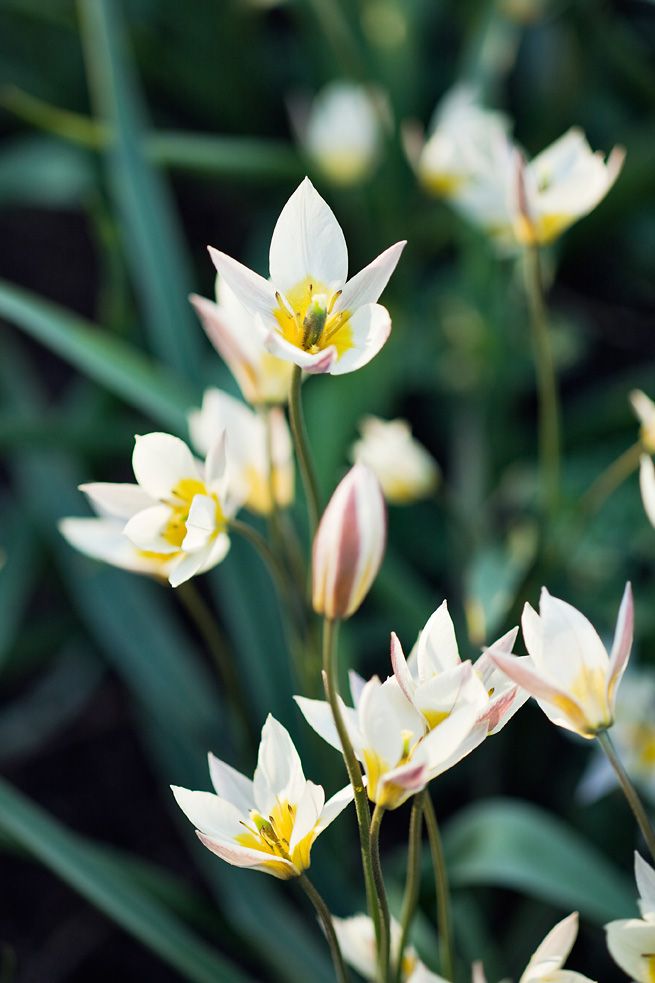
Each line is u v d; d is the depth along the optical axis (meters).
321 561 0.67
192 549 0.72
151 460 0.72
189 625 1.30
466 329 1.27
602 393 1.43
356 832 1.02
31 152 1.34
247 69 1.50
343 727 0.67
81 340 0.91
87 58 1.49
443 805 1.11
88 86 1.50
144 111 1.52
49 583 1.26
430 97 1.52
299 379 0.70
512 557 0.98
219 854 0.67
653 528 1.12
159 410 0.91
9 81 1.48
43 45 1.48
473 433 1.31
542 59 1.50
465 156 0.94
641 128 1.36
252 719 1.00
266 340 0.66
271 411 0.81
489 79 1.33
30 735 1.28
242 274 0.68
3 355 1.27
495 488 1.29
